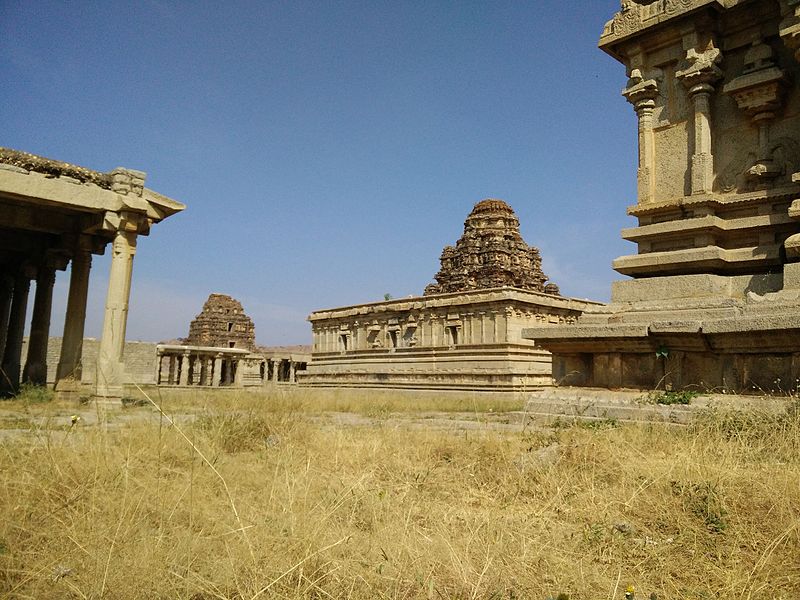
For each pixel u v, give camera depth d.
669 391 9.88
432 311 34.78
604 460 6.69
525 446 7.96
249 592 3.54
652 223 11.84
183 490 5.36
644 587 3.84
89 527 4.36
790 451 6.34
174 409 14.33
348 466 7.11
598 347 10.90
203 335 71.69
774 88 10.45
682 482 5.54
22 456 5.97
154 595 3.58
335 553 4.09
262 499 5.38
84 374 29.05
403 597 3.64
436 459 7.70
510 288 30.56
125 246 17.11
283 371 52.78
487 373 30.75
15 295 22.52
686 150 11.56
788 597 3.63
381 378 37.69
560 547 4.41
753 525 4.66
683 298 10.77
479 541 4.34
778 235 10.49
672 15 11.43
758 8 10.89
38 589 3.58
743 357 9.28
